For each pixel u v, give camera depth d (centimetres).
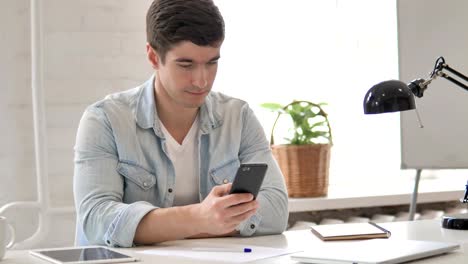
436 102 317
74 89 306
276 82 362
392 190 362
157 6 200
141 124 211
